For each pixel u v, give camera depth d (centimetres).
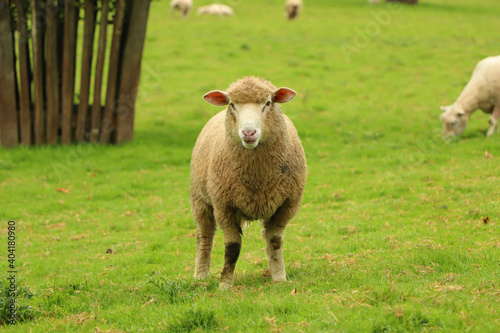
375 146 1669
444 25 3709
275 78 2588
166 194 1358
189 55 2988
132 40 1770
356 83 2505
